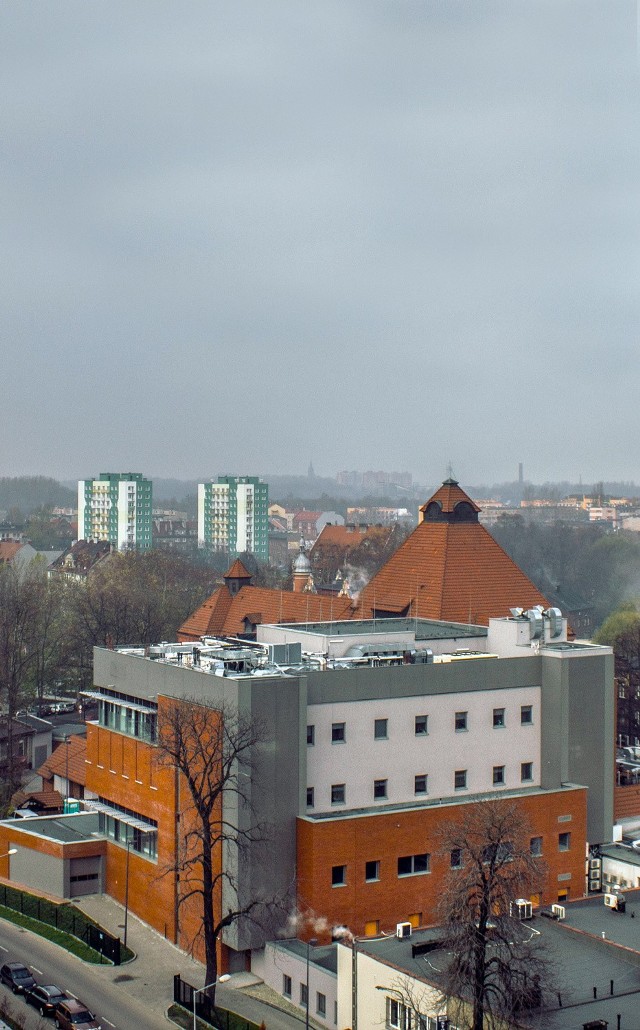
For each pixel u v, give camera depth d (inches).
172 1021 2770.7
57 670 6958.7
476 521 4968.0
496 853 2549.2
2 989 2984.7
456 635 3892.7
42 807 4586.6
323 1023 2746.1
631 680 6161.4
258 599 6018.7
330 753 3157.0
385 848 3095.5
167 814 3299.7
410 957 2541.8
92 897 3624.5
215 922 3061.0
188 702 3139.8
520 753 3452.3
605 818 3506.4
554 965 2402.8
